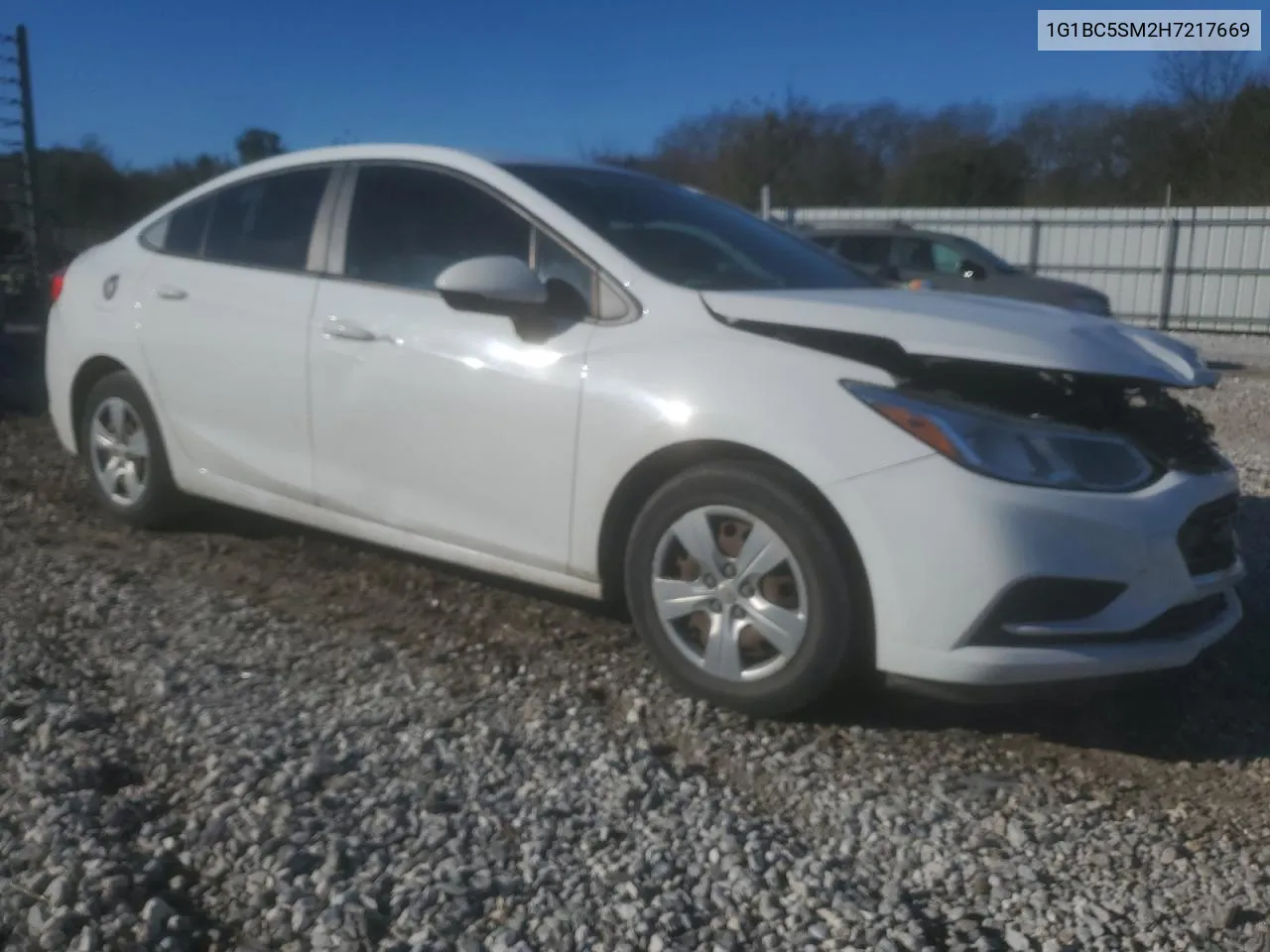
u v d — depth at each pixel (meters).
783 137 34.22
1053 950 2.81
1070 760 3.80
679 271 4.35
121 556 5.30
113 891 2.82
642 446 3.98
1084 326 4.08
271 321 4.94
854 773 3.64
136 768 3.42
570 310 4.28
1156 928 2.92
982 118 35.22
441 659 4.30
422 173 4.83
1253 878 3.15
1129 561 3.63
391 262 4.74
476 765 3.53
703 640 3.96
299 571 5.18
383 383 4.58
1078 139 34.09
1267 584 5.48
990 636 3.58
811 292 4.35
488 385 4.31
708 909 2.91
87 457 5.81
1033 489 3.57
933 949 2.78
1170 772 3.74
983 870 3.14
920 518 3.56
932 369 3.79
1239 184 29.98
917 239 16.38
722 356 3.92
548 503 4.23
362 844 3.07
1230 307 23.83
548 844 3.13
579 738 3.73
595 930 2.80
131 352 5.45
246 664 4.17
